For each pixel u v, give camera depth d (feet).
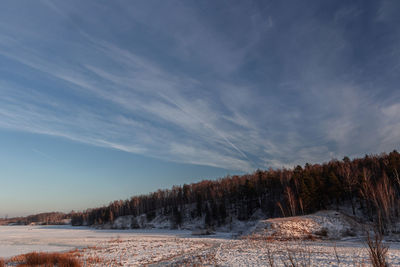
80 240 204.33
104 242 178.40
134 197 561.02
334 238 135.54
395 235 111.96
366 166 253.03
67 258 90.07
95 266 84.94
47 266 84.84
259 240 134.10
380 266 20.94
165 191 524.93
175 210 405.80
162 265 83.30
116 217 504.02
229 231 243.81
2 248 163.12
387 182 143.23
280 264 62.59
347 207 220.64
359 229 151.94
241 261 73.15
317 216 170.50
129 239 193.16
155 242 159.22
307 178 219.61
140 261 92.84
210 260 80.23
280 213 221.66
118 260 95.40
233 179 440.86
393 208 126.52
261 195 303.48
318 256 70.59
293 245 102.68
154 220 406.62
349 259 64.44
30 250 148.36
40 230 426.51
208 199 408.67
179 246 132.87
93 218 577.43
